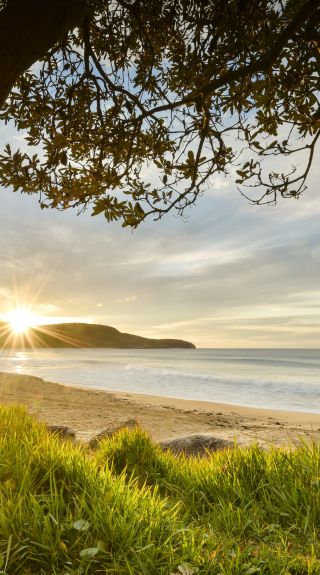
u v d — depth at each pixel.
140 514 2.82
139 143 4.03
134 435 5.56
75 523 2.46
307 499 3.46
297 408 23.84
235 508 3.62
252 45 3.51
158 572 2.34
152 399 24.83
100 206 3.33
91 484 3.12
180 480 4.52
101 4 3.62
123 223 3.37
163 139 3.93
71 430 8.13
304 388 32.56
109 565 2.31
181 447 7.49
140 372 47.75
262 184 3.29
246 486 3.86
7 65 2.17
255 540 3.05
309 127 3.62
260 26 3.54
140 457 5.12
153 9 3.60
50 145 3.74
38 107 4.01
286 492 3.56
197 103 3.02
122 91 3.50
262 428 15.49
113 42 4.14
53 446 3.82
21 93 4.10
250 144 3.33
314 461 3.95
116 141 3.81
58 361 78.81
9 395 20.56
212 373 47.50
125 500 2.98
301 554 2.78
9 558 2.26
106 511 2.73
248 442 7.61
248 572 2.41
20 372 47.94
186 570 2.34
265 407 24.17
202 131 3.36
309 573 2.48
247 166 3.31
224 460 4.44
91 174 3.63
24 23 2.17
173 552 2.48
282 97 3.70
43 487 3.09
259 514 3.40
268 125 3.70
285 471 3.91
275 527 3.20
